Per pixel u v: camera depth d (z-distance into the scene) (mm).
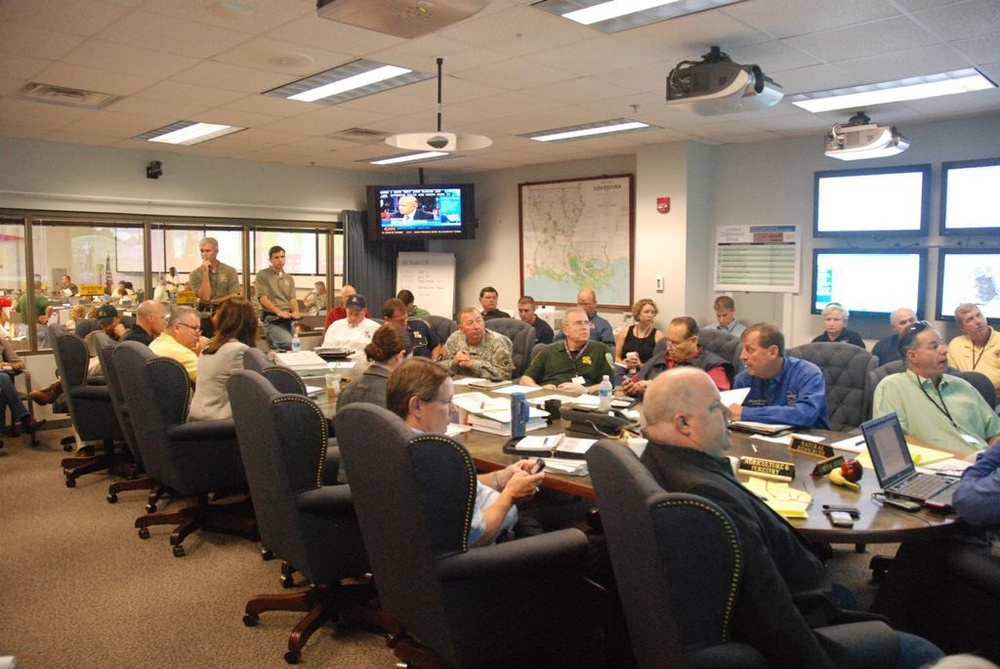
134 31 3438
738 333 6395
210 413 3480
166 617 2824
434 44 3660
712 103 3627
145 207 7016
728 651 1405
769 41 3586
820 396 3008
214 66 4039
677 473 1661
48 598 2982
